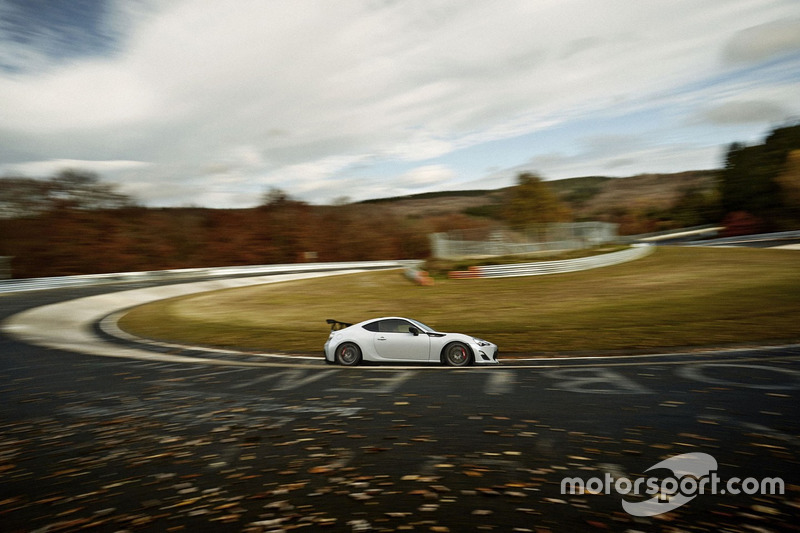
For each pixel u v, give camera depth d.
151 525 3.56
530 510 3.68
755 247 42.97
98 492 4.21
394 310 20.20
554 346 12.64
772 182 69.69
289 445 5.34
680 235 76.44
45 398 8.02
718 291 20.62
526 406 6.76
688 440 5.19
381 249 74.69
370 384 8.48
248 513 3.72
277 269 50.91
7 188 50.09
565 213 70.69
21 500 4.10
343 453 5.04
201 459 4.96
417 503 3.84
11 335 16.80
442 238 33.38
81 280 35.88
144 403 7.49
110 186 55.41
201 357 12.20
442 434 5.59
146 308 24.61
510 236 33.78
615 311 17.50
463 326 16.08
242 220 68.06
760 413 6.10
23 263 50.25
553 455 4.84
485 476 4.35
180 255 61.22
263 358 11.97
